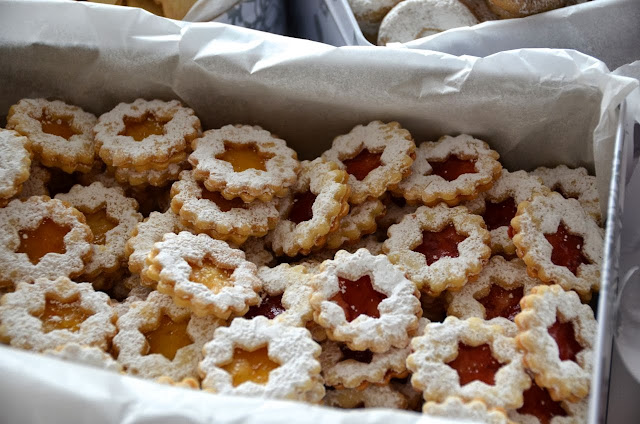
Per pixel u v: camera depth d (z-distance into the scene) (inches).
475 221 18.7
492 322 17.5
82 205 19.3
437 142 19.7
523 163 19.9
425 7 21.9
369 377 16.9
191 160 19.0
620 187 16.9
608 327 15.7
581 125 19.0
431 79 19.0
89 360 16.1
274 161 19.2
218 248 18.0
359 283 17.7
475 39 20.5
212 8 21.3
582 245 18.3
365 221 19.0
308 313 17.4
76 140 19.5
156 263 17.4
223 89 19.7
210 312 17.1
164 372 16.8
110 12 19.3
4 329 16.5
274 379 16.1
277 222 19.0
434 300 18.7
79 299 17.3
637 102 18.2
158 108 19.8
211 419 14.1
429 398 16.1
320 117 20.0
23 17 19.2
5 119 20.4
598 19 20.4
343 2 21.5
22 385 14.4
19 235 18.1
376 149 19.4
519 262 18.6
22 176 18.2
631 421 17.5
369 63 19.0
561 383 16.0
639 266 18.1
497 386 16.1
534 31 20.5
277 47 19.3
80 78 19.9
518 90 18.7
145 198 20.1
